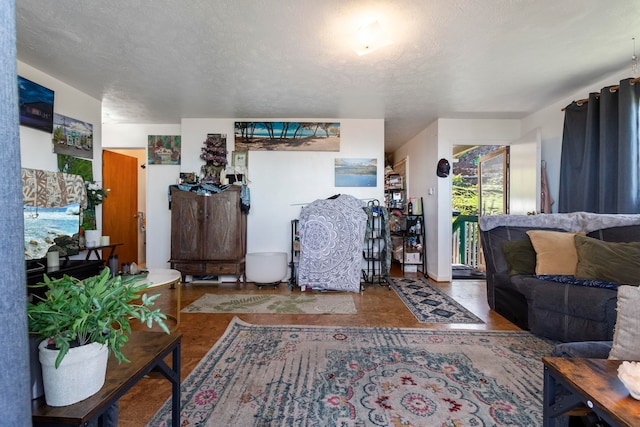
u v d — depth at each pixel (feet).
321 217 12.34
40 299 2.83
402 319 9.20
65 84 9.88
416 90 10.53
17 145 1.59
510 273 8.83
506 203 14.48
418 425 4.59
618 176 8.55
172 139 14.61
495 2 5.91
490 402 5.15
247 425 4.61
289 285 13.04
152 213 14.61
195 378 5.93
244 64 8.62
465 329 8.38
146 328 8.51
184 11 6.27
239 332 8.18
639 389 2.45
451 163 13.97
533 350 7.09
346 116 13.55
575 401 2.90
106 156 15.25
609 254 6.97
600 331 6.51
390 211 17.57
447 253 14.03
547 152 12.26
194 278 13.99
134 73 9.20
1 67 1.52
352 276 12.13
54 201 8.21
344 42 7.41
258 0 5.90
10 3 1.57
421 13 6.26
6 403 1.52
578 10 6.19
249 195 13.56
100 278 2.76
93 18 6.53
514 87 10.24
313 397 5.30
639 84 8.24
